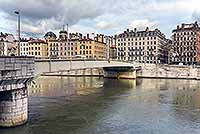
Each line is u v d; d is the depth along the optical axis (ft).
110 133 105.91
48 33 634.02
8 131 103.24
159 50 557.74
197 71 369.71
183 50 507.30
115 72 385.70
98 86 273.75
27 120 116.67
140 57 550.36
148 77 394.93
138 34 554.87
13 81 105.29
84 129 110.22
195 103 174.40
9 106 106.42
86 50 526.16
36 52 557.74
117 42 579.48
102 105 163.84
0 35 466.70
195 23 534.37
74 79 366.22
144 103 173.58
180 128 114.01
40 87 255.29
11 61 102.68
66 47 543.39
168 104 170.40
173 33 523.70
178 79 370.53
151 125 118.32
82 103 168.96
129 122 123.34
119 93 220.43
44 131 105.09
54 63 162.09
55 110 144.56
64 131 106.32
